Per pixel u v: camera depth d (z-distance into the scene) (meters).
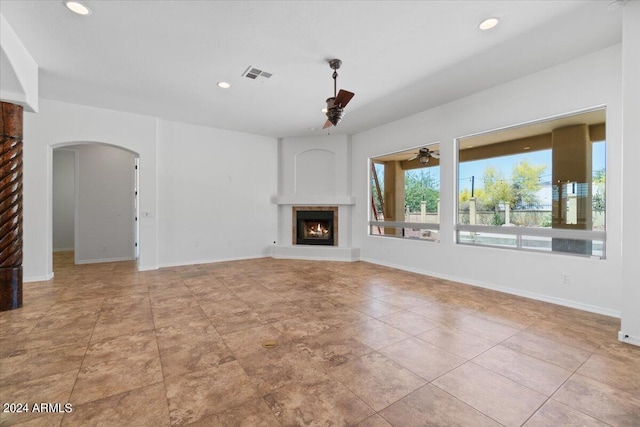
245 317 3.16
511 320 3.08
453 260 4.79
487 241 4.40
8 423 1.58
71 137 4.85
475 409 1.72
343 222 6.86
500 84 4.12
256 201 7.01
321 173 7.08
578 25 2.80
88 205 6.38
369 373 2.10
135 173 6.89
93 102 4.82
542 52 3.29
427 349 2.46
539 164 3.85
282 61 3.49
